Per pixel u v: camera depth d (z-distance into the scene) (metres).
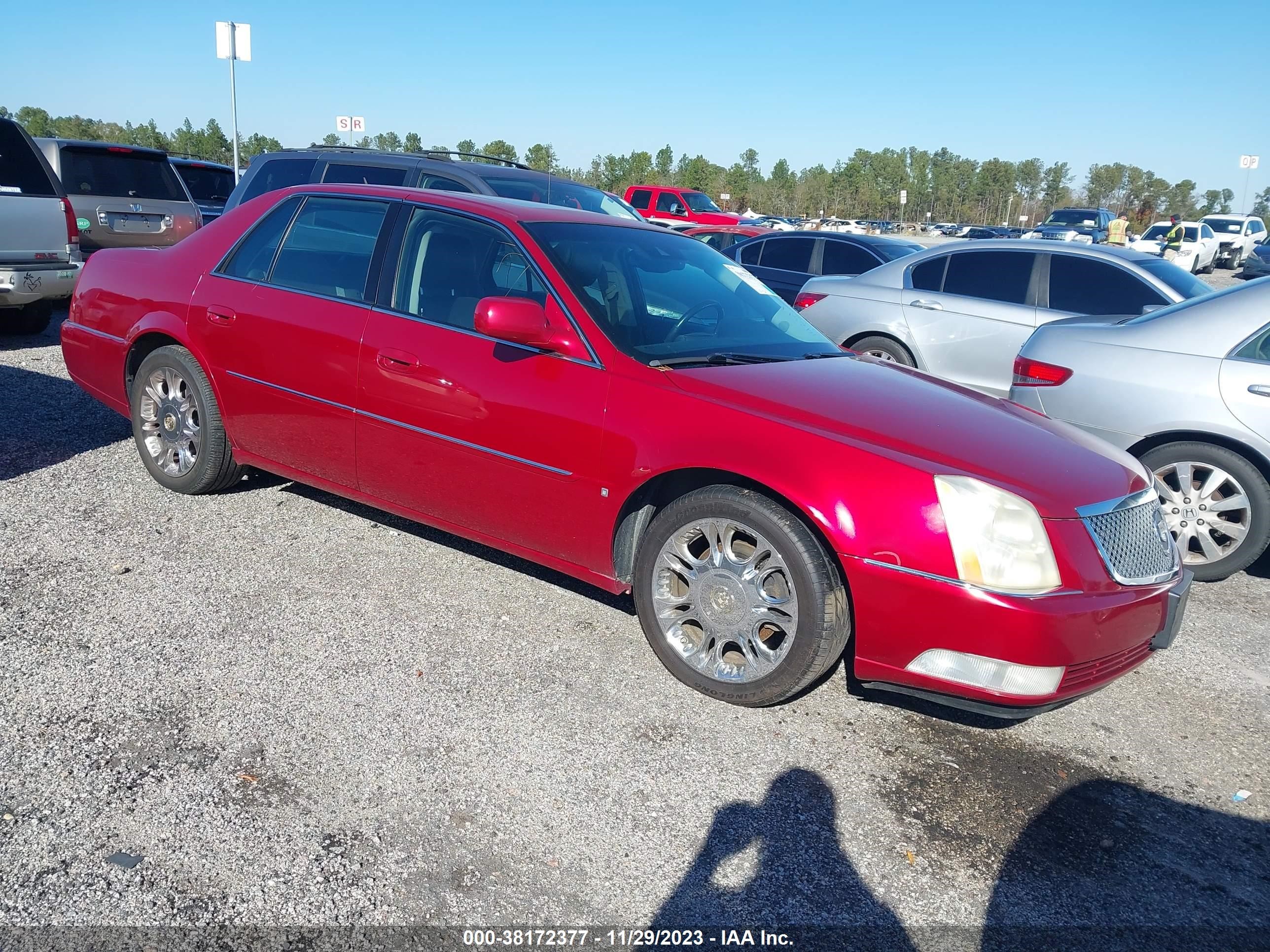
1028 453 3.11
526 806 2.65
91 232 10.41
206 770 2.69
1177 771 3.08
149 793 2.58
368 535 4.46
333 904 2.25
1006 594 2.78
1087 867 2.58
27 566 3.90
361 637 3.51
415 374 3.75
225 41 16.94
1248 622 4.34
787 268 10.36
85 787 2.58
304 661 3.31
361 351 3.91
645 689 3.29
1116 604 2.88
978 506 2.83
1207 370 4.64
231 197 8.99
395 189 4.20
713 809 2.70
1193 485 4.76
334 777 2.70
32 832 2.40
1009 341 7.08
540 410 3.46
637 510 3.44
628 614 3.86
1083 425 4.97
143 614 3.56
